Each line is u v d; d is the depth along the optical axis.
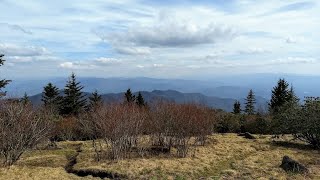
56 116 36.12
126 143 20.44
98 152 21.20
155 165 16.84
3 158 18.02
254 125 33.75
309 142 23.11
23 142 18.02
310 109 22.75
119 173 15.38
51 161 19.77
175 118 20.88
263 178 14.31
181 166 16.75
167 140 22.03
